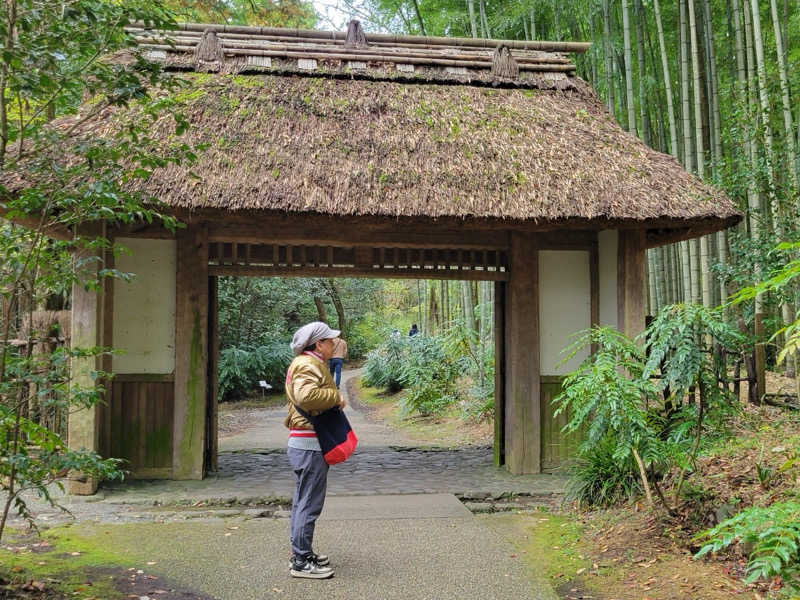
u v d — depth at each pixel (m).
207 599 3.08
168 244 5.61
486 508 4.91
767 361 8.41
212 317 5.90
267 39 7.03
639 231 5.64
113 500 4.91
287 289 15.98
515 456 5.87
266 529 4.31
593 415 5.83
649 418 4.39
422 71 6.72
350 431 3.47
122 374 5.50
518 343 5.88
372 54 6.80
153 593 3.12
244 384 14.38
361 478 5.85
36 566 3.44
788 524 2.29
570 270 6.05
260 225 5.63
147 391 5.53
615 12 10.08
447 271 5.98
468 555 3.76
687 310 3.74
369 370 15.39
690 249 8.20
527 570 3.52
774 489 3.90
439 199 5.09
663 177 5.54
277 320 16.23
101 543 3.94
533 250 5.91
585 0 9.27
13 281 3.10
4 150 3.04
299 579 3.37
